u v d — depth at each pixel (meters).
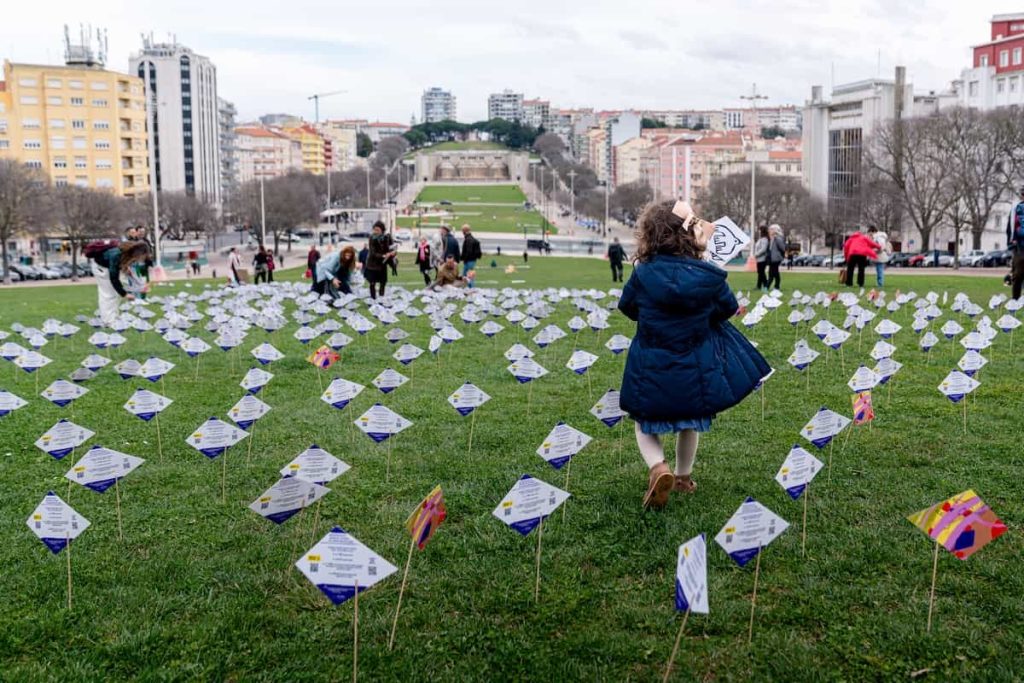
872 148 83.88
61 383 8.80
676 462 6.86
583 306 15.87
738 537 4.53
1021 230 15.64
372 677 4.37
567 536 5.90
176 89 157.75
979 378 10.16
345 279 21.23
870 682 4.24
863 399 7.50
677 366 6.14
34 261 97.38
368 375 11.35
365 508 6.52
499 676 4.35
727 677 4.30
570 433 6.37
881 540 5.68
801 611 4.84
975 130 70.25
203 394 10.36
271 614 4.94
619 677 4.33
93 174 120.81
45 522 5.07
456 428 8.54
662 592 5.12
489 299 19.39
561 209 188.38
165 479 7.21
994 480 6.75
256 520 6.31
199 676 4.38
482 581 5.31
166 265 86.31
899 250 92.75
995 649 4.42
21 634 4.76
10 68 115.31
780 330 14.59
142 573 5.44
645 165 186.88
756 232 90.75
